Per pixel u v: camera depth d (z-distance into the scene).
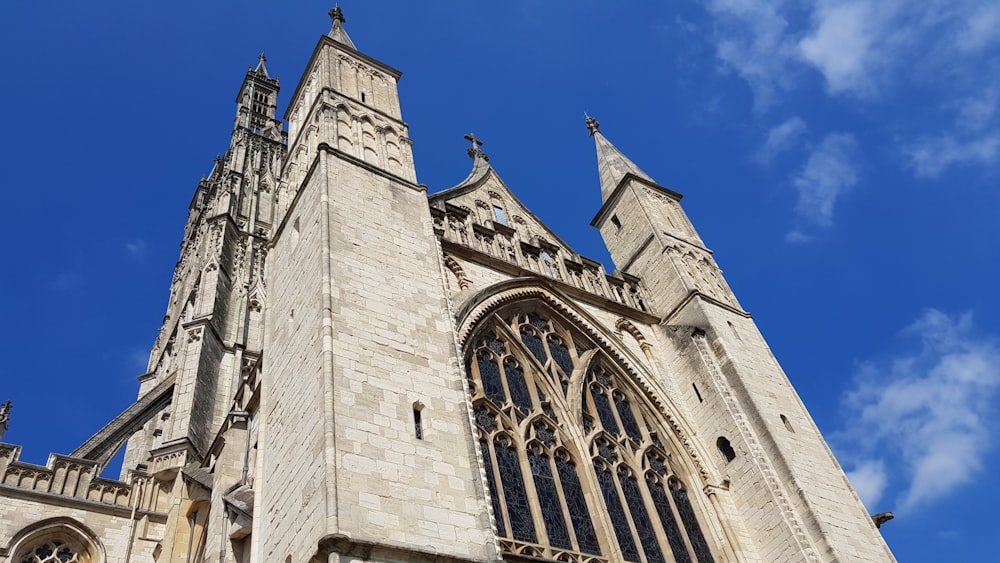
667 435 39.94
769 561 34.91
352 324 27.83
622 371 41.53
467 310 36.84
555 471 33.56
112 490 38.97
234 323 61.97
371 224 33.25
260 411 31.02
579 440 35.72
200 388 51.78
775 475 36.75
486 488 25.45
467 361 35.22
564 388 38.62
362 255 31.23
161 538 37.84
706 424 40.66
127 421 49.47
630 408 40.72
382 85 46.50
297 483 24.92
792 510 35.31
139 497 39.09
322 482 22.69
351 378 25.78
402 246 33.25
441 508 23.72
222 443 36.44
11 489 35.75
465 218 43.66
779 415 39.97
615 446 37.25
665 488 37.12
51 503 36.50
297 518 23.97
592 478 34.19
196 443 47.75
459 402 27.73
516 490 31.58
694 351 43.25
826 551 33.44
